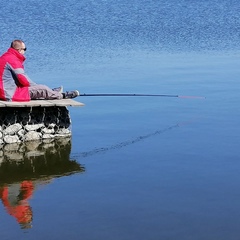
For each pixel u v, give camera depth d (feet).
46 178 56.44
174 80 96.84
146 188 53.11
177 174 56.03
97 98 85.46
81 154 62.49
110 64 111.65
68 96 68.64
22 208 49.96
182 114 76.43
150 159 60.23
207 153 61.46
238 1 227.81
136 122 73.15
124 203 50.21
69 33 151.84
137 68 107.76
